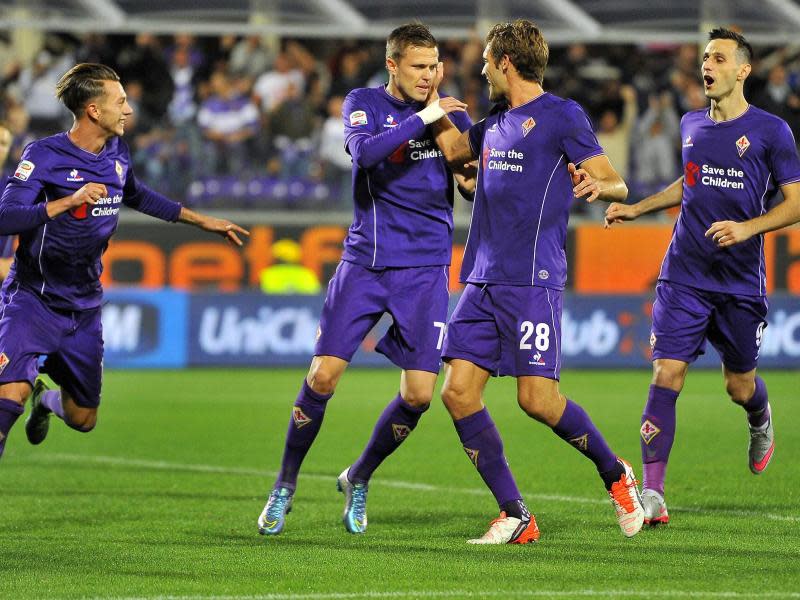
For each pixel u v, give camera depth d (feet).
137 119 225.56
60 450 119.55
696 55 237.25
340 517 83.10
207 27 207.72
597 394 168.66
